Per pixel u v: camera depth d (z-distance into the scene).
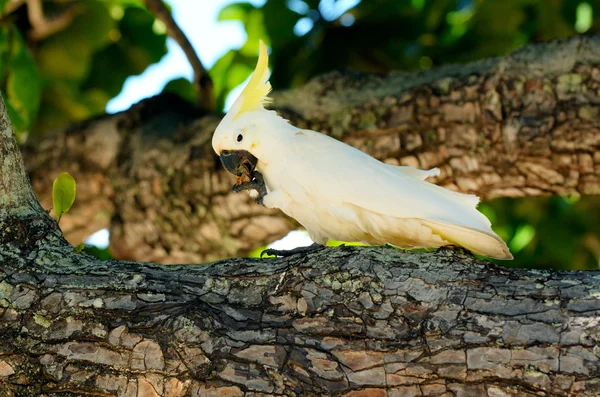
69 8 13.48
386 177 7.11
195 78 12.63
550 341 5.64
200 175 11.25
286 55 13.05
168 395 6.02
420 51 13.19
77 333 6.19
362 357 5.91
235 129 7.80
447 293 6.00
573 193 10.14
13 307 6.31
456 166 10.20
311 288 6.20
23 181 7.16
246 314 6.19
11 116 11.60
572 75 9.60
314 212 7.47
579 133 9.55
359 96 10.72
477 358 5.72
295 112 10.76
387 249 6.46
